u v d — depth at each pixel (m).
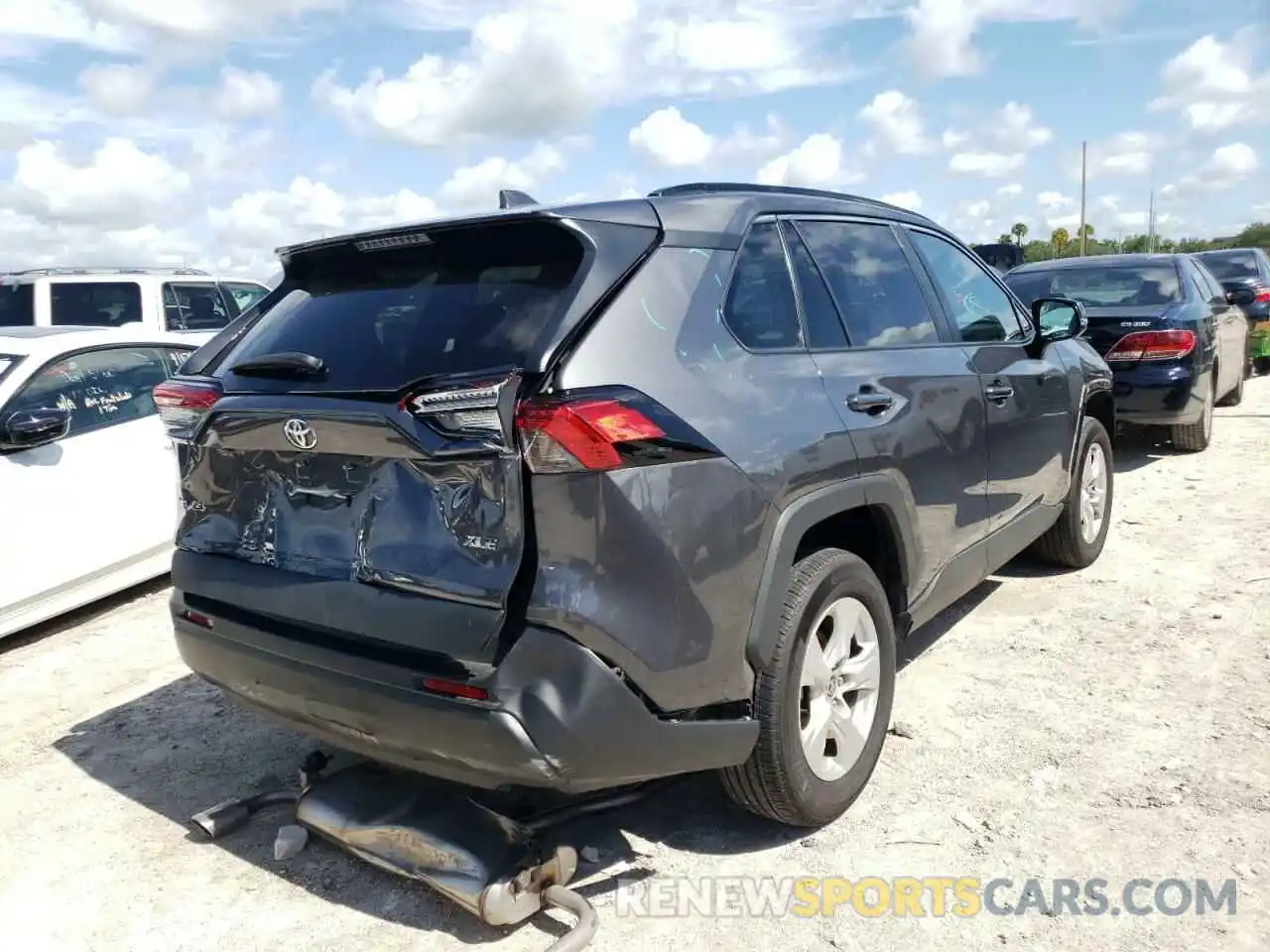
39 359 5.73
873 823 3.37
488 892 2.79
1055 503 5.27
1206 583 5.50
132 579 6.09
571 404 2.53
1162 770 3.58
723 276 3.14
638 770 2.71
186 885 3.22
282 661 2.94
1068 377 5.30
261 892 3.16
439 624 2.62
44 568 5.55
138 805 3.76
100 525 5.86
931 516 3.85
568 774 2.59
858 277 3.83
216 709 4.62
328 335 3.10
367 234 3.12
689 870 3.16
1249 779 3.47
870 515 3.63
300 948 2.88
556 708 2.54
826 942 2.80
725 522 2.82
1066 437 5.29
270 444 2.99
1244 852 3.09
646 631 2.64
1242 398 12.29
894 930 2.84
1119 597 5.38
